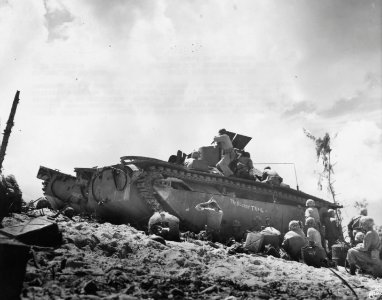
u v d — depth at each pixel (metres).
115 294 5.06
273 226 16.17
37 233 7.02
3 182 9.31
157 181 13.48
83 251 7.61
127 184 13.18
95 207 14.66
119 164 13.80
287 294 6.70
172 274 7.12
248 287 6.82
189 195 13.89
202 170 15.82
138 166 13.59
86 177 15.79
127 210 13.76
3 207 8.85
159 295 5.30
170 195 13.41
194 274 7.22
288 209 16.92
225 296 5.89
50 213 11.84
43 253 6.47
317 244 12.35
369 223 11.02
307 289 7.37
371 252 10.81
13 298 4.13
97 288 5.18
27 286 4.88
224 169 16.27
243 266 9.22
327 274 10.07
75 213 14.95
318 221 15.02
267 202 16.84
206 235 12.89
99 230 9.80
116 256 7.91
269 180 17.20
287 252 12.91
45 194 17.20
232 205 15.07
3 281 4.09
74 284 5.32
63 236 8.01
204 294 5.84
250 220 15.45
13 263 4.17
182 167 14.40
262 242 12.62
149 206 13.01
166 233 11.36
